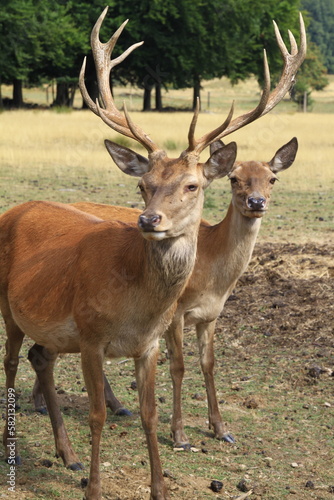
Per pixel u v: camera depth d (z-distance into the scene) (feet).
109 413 23.95
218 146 25.03
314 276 37.35
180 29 174.29
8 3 160.97
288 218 52.70
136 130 17.20
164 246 16.37
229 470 20.24
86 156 81.56
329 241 44.88
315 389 25.77
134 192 62.59
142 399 18.24
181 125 117.91
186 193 16.24
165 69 181.57
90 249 18.11
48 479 19.15
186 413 23.98
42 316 18.76
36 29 165.58
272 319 32.45
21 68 173.37
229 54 178.60
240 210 22.20
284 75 20.44
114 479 19.29
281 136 102.58
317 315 32.45
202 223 23.79
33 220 21.02
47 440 21.53
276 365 27.81
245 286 36.78
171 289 16.72
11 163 77.30
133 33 168.14
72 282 18.22
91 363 17.65
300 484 19.47
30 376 26.61
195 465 20.48
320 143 97.14
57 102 190.80
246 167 22.97
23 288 19.40
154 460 18.10
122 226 18.78
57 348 19.27
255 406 24.26
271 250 41.68
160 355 28.99
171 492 18.72
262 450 21.42
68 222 20.58
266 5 181.16
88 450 21.03
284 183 69.05
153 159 16.94
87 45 170.09
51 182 66.33
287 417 23.57
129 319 17.30
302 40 20.39
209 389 22.61
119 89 244.83
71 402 24.40
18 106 189.57
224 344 30.04
